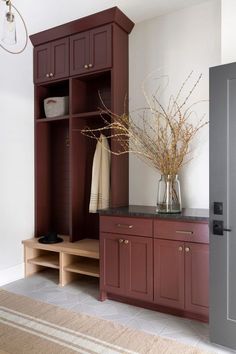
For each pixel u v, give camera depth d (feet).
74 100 10.05
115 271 8.09
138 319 7.36
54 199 11.51
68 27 9.73
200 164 8.64
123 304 8.23
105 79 10.34
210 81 6.20
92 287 9.48
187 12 8.87
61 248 9.45
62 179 11.41
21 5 9.11
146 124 9.48
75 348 6.13
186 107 8.87
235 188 5.98
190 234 7.03
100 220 8.33
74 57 9.80
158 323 7.16
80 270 9.24
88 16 9.25
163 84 9.27
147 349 6.07
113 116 9.11
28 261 10.39
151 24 9.48
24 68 10.40
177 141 8.38
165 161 8.03
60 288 9.37
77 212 10.22
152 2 8.59
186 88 8.88
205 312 6.83
